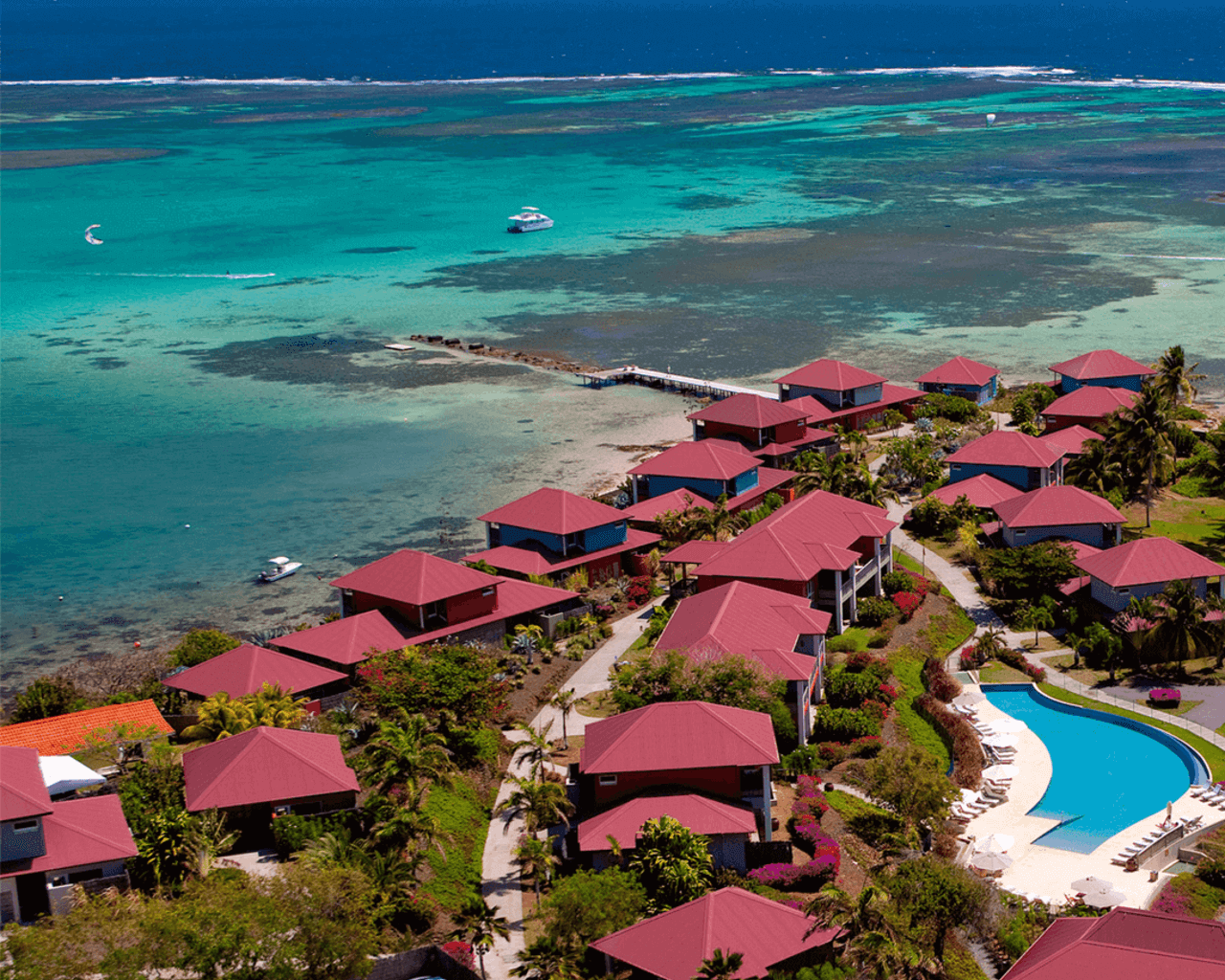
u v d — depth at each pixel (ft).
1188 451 402.11
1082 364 445.78
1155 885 184.65
